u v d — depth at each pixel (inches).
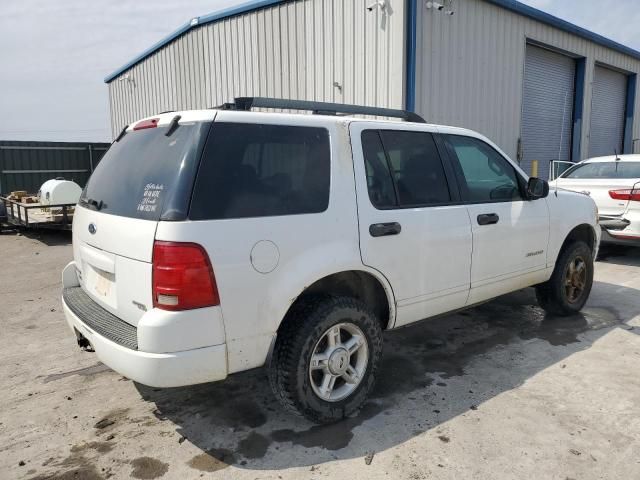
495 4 417.1
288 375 114.3
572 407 130.6
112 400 138.4
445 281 146.0
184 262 98.1
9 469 108.2
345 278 129.7
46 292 256.7
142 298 104.0
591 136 624.1
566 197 192.1
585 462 107.5
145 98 679.7
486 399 135.6
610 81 642.2
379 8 349.4
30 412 132.2
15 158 619.8
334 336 121.3
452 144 155.3
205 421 126.9
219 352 103.5
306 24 404.2
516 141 471.2
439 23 368.2
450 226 144.9
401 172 138.5
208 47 517.7
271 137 114.7
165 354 98.7
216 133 107.2
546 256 182.1
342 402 123.5
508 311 209.9
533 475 103.4
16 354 172.4
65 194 443.2
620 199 285.9
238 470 107.0
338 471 105.8
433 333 185.8
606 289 242.5
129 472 106.9
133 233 104.8
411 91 347.3
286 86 428.8
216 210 103.1
